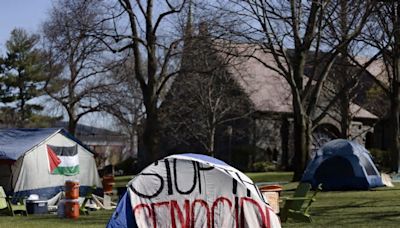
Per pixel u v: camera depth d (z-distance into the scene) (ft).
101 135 226.99
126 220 34.22
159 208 34.53
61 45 103.65
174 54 107.65
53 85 167.22
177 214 34.45
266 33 89.66
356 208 57.47
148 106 109.50
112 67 123.24
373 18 91.61
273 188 48.65
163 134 155.63
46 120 197.47
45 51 146.51
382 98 158.71
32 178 71.77
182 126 155.94
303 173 86.33
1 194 63.00
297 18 92.53
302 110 96.12
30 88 198.29
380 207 58.03
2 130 76.79
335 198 67.77
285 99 154.20
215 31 91.35
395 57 107.14
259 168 155.22
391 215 51.62
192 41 102.94
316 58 97.14
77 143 78.28
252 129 159.12
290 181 105.19
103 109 153.99
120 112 158.40
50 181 73.72
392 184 87.81
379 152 150.20
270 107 160.97
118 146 235.40
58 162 74.64
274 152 162.40
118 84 145.79
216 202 34.63
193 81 139.85
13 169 70.49
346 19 91.09
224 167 35.37
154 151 109.29
